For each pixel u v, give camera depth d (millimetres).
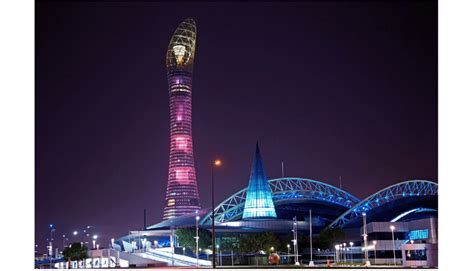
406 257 119438
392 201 196500
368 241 159875
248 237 170250
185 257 166875
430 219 146500
